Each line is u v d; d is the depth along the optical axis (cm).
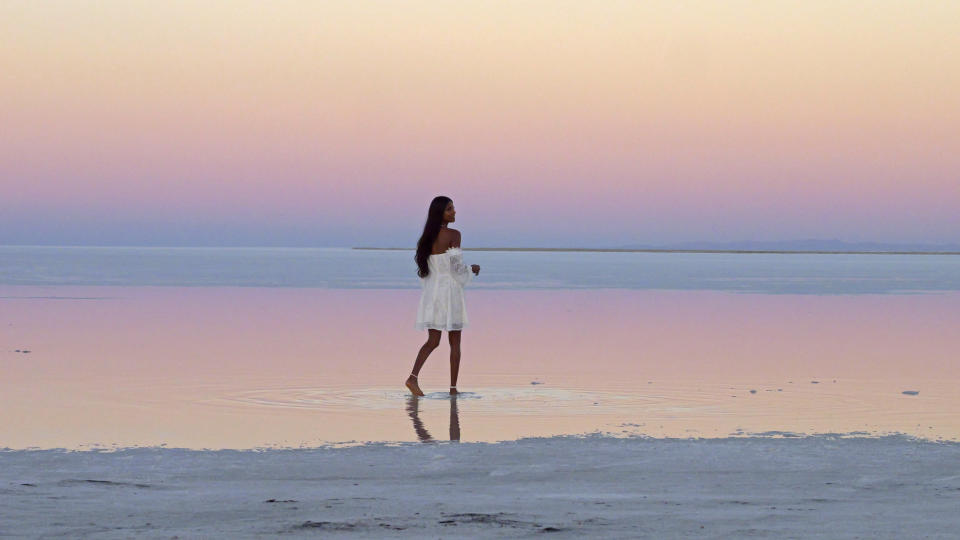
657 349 1355
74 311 2041
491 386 984
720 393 928
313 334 1557
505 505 444
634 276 4719
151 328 1648
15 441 668
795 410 822
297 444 657
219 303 2348
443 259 945
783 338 1520
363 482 511
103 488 493
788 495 473
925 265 8125
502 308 2225
